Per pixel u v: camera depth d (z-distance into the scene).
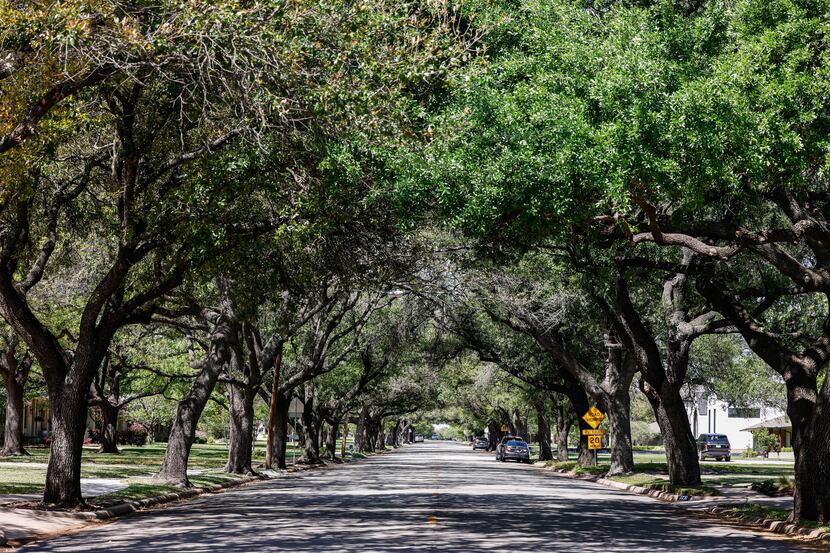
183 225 21.45
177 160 21.64
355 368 67.50
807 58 17.70
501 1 21.45
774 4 18.75
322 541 15.70
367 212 22.91
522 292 38.25
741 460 79.50
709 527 20.14
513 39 21.75
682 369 32.72
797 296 31.81
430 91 19.95
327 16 16.36
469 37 21.05
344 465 63.09
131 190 21.97
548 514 22.27
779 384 59.31
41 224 24.36
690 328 31.20
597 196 18.22
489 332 49.88
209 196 20.66
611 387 44.66
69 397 22.44
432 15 17.84
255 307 24.95
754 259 27.80
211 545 15.17
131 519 21.20
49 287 36.12
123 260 22.31
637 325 32.06
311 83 16.25
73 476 22.12
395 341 54.19
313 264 24.78
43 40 14.53
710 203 22.91
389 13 17.08
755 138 16.72
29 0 14.32
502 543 15.62
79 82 15.61
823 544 17.23
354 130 16.83
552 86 18.86
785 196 21.20
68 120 16.78
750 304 31.58
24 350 52.88
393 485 35.22
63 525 19.64
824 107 17.69
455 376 79.44
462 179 17.86
